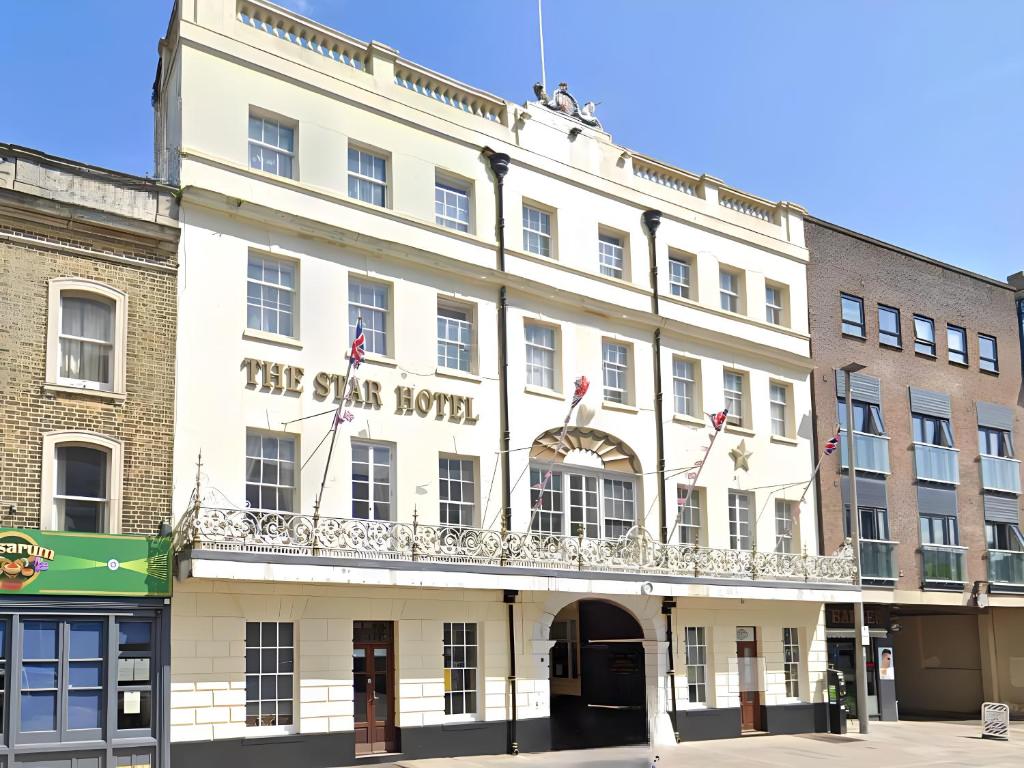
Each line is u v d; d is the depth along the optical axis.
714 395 25.97
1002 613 33.19
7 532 15.52
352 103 20.83
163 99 20.59
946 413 31.95
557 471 22.66
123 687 16.36
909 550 29.62
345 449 19.36
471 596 20.67
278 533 17.64
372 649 19.52
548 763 19.33
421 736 19.52
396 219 20.95
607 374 24.16
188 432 17.64
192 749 16.77
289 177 19.92
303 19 20.52
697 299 26.25
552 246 23.75
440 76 22.38
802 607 26.70
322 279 19.70
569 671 27.78
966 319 33.53
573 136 24.52
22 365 16.11
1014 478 33.47
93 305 17.12
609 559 21.89
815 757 21.48
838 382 29.03
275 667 18.12
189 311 17.97
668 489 24.31
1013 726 29.70
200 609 17.25
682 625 23.97
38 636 15.78
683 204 26.42
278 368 18.78
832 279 29.67
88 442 16.58
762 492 26.45
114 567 16.38
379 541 18.80
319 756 18.11
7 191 16.25
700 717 23.91
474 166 22.53
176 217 18.08
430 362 20.91
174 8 19.48
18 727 15.38
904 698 34.94
